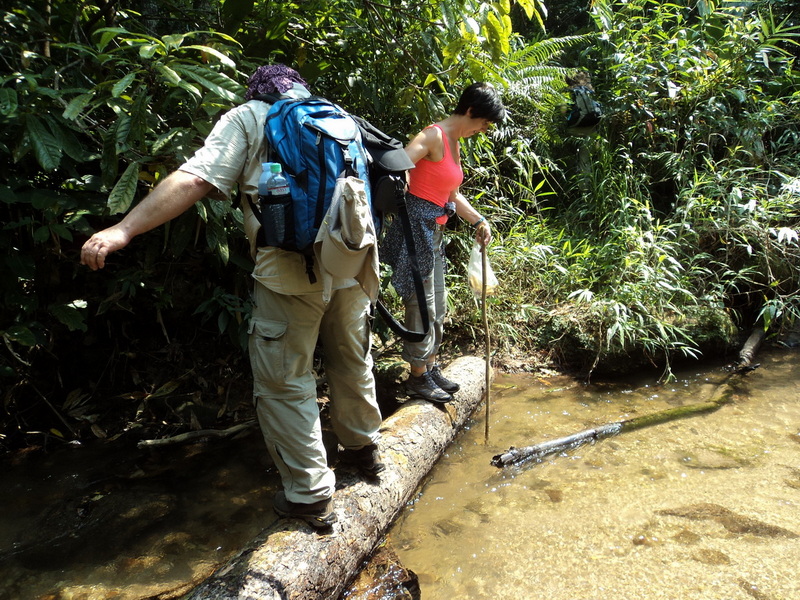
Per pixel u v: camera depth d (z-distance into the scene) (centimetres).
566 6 711
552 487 266
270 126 182
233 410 331
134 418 320
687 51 518
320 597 195
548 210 535
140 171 254
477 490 267
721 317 409
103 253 160
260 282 190
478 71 312
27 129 227
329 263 176
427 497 263
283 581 186
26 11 277
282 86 193
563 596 202
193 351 348
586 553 222
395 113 384
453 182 278
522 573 213
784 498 252
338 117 189
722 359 407
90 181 261
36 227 283
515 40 552
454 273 439
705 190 479
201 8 365
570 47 639
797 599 197
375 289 192
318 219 177
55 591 207
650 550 223
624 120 528
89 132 260
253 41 328
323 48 357
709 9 548
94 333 328
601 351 382
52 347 312
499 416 334
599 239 482
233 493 265
